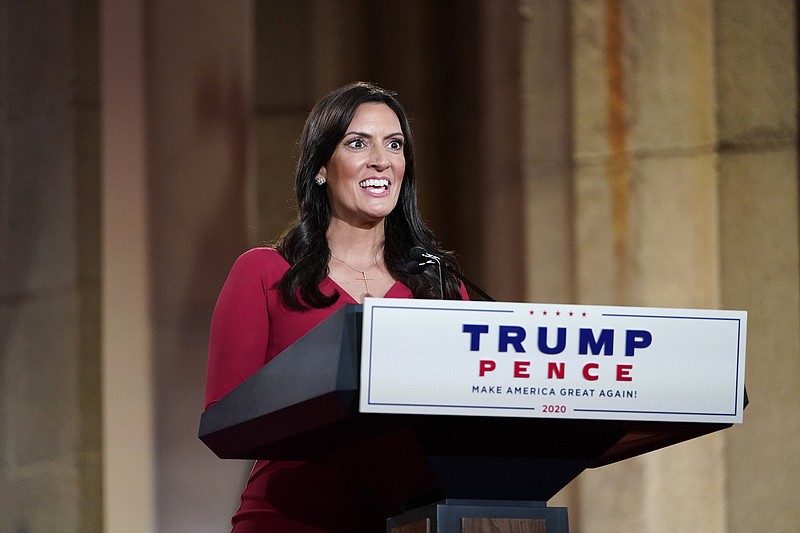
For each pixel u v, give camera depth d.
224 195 16.11
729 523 13.66
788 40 13.88
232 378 6.28
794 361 13.65
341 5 16.89
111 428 16.12
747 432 13.71
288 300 6.43
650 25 14.66
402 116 7.01
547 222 15.48
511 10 15.94
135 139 16.14
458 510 4.92
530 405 4.71
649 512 14.16
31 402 17.34
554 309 4.77
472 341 4.69
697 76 14.31
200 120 16.11
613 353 4.80
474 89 16.48
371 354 4.62
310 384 4.79
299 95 16.69
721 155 14.13
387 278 6.91
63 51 16.92
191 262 15.99
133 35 16.20
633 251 14.70
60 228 17.02
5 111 17.81
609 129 14.98
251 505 6.41
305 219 6.82
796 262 13.73
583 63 15.20
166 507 15.79
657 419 4.83
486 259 16.22
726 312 4.91
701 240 14.20
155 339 15.95
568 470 5.15
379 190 6.76
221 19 16.22
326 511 6.29
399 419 4.75
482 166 16.31
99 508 16.50
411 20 16.89
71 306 16.81
